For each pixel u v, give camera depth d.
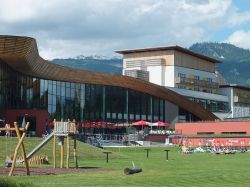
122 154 46.31
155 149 61.31
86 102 85.25
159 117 98.50
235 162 36.84
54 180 21.94
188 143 70.44
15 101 69.25
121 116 91.81
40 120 64.44
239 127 76.00
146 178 22.88
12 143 40.56
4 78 63.28
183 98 100.00
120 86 90.31
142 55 111.75
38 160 34.44
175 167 30.81
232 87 121.69
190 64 113.38
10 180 14.05
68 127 30.92
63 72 77.81
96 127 85.69
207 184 21.08
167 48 108.38
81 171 27.67
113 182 21.25
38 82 75.31
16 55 55.09
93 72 84.00
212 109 114.00
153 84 93.94
